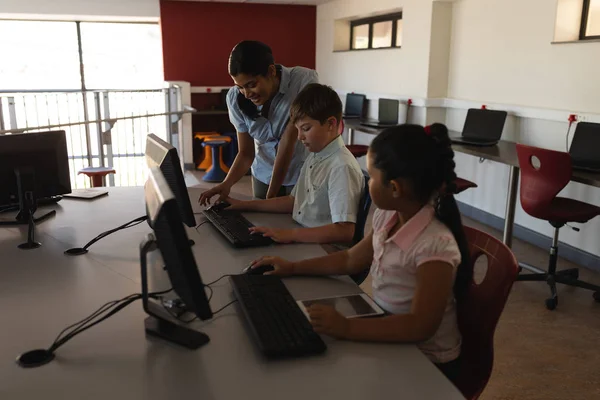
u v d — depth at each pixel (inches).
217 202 85.6
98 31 294.2
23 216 79.3
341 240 69.3
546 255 151.2
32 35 286.2
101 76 301.3
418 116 203.8
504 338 104.1
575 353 98.7
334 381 39.6
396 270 50.3
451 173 47.5
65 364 41.9
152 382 39.4
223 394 38.0
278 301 51.1
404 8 205.9
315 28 287.6
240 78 81.8
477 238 56.0
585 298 122.2
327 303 52.6
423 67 197.0
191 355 43.1
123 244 70.2
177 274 42.0
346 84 261.6
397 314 48.8
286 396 37.8
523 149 120.4
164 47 268.5
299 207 79.8
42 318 49.4
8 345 44.6
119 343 45.0
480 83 179.2
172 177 65.5
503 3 165.0
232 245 69.4
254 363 42.0
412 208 49.1
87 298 53.8
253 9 275.4
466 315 53.8
